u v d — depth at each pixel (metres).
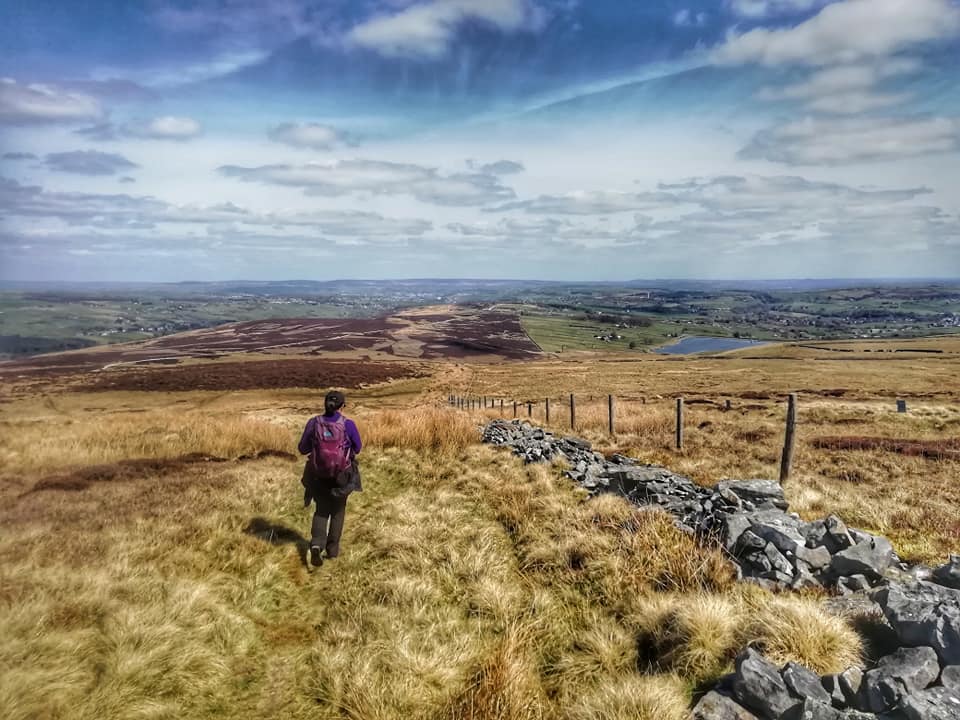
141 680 3.86
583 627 5.02
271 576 5.78
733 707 3.59
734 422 22.00
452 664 4.41
